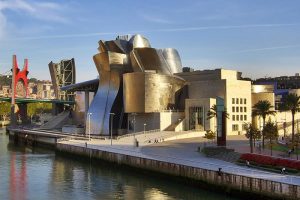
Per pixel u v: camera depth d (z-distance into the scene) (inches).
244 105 5093.5
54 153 4156.0
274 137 3029.0
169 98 5196.9
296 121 5201.8
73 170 2965.1
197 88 5265.8
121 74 5344.5
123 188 2322.8
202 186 2204.7
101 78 5526.6
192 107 4909.0
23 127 6934.1
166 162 2474.2
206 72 5556.1
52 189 2314.2
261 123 5167.3
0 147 4800.7
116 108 5334.6
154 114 4940.9
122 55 5369.1
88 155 3368.6
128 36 5826.8
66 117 7071.9
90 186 2384.4
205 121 4739.2
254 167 2287.2
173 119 4997.5
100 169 3009.4
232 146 3312.0
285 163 2172.7
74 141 4074.8
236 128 4980.3
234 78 5600.4
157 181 2498.8
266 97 5511.8
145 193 2194.9
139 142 3846.0
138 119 5123.0
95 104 5457.7
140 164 2709.2
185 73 5802.2
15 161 3457.2
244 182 1963.6
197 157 2755.9
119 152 3034.0
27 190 2290.8
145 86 4943.4
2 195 2178.9
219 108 3186.5
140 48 5177.2
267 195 1844.2
